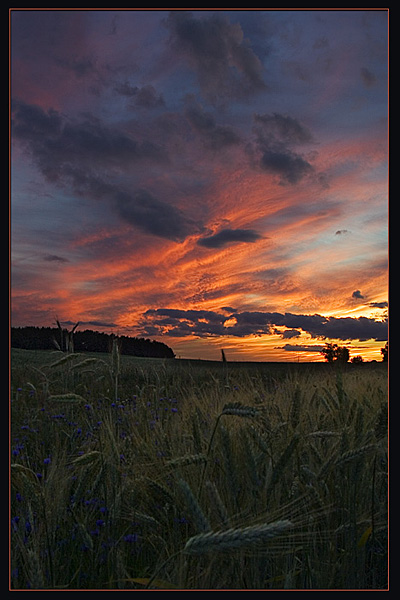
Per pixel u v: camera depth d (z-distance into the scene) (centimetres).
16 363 1209
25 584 231
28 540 250
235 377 876
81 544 257
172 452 330
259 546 227
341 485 298
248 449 262
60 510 281
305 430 354
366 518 296
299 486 284
